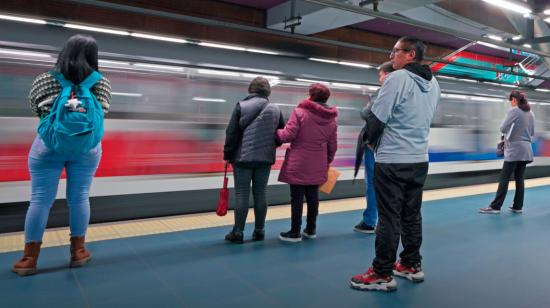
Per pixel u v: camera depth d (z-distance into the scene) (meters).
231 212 4.70
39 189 2.45
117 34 4.26
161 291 2.26
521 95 4.54
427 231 3.76
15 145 3.70
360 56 7.71
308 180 3.27
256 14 6.27
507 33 7.34
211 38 6.15
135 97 4.27
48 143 2.25
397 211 2.31
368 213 3.66
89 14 5.37
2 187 3.63
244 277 2.51
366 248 3.18
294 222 3.34
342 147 5.80
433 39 8.43
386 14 4.05
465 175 7.39
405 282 2.44
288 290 2.30
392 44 8.12
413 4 4.91
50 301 2.10
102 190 4.08
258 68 5.05
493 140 7.95
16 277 2.43
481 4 6.63
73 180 2.54
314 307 2.07
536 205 5.23
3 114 3.64
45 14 5.09
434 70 8.16
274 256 2.95
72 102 2.19
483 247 3.22
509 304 2.12
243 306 2.08
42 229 2.49
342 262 2.83
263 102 3.23
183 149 4.58
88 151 2.43
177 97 4.54
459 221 4.20
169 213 4.49
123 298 2.16
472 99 7.57
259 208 3.35
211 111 4.77
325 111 3.24
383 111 2.25
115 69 4.16
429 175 6.79
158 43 4.47
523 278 2.51
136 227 3.83
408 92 2.28
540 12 4.59
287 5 5.77
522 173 4.66
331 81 5.64
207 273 2.58
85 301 2.11
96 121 2.30
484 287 2.36
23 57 3.71
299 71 5.39
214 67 4.71
